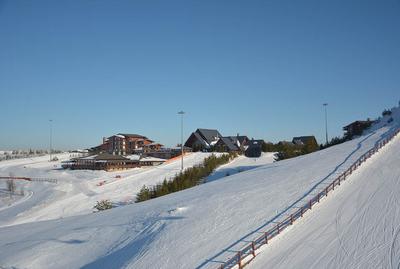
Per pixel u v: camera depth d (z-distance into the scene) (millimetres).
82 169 98062
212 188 47719
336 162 48156
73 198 62781
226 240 28234
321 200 33844
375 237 25797
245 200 37312
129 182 74125
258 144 109125
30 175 97062
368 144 56250
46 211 55781
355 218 29266
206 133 127438
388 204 31062
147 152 123062
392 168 40594
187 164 91938
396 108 84188
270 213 32531
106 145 149125
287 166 53438
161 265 25875
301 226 29078
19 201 65375
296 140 135000
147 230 33469
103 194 64438
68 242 34281
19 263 30406
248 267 23953
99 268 27531
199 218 33781
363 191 34906
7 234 42000
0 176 97938
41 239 36656
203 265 24906
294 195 36656
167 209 39188
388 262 22516
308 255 24516
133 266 26422
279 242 26781
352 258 23500
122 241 32188
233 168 76938
